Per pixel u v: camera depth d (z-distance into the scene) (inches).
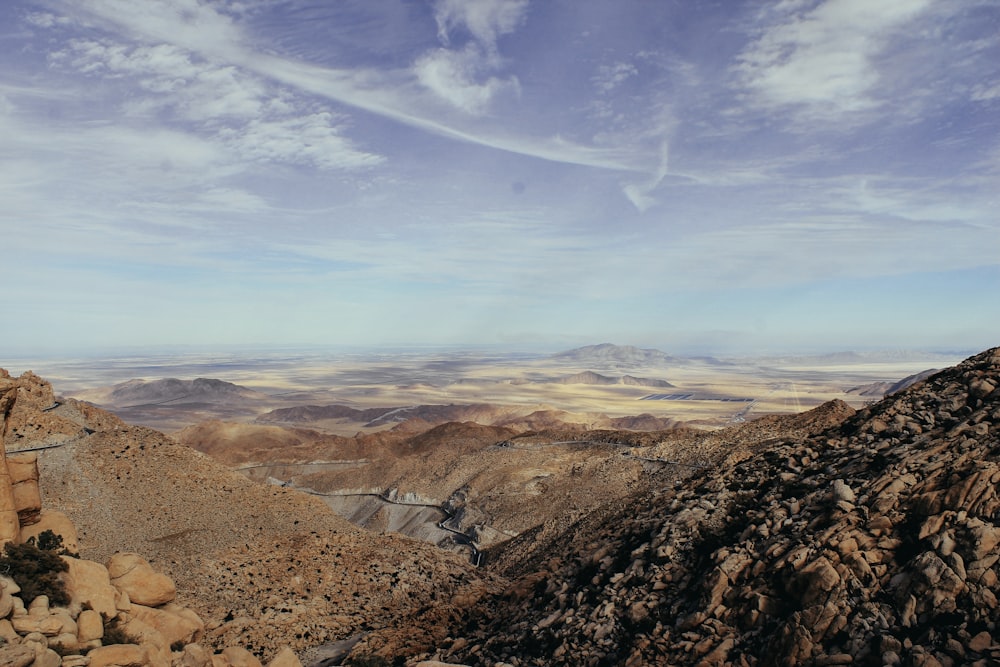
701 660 1171.9
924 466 1234.6
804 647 1050.7
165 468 2787.9
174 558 2223.2
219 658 1213.7
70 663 876.0
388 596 2258.9
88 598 1035.9
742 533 1390.3
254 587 2161.7
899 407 1555.1
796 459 1628.9
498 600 1923.0
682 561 1469.0
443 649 1670.8
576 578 1700.3
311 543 2513.5
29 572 962.7
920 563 1026.7
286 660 1339.8
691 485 1855.3
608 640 1362.0
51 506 2363.4
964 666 894.4
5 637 839.7
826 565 1125.7
